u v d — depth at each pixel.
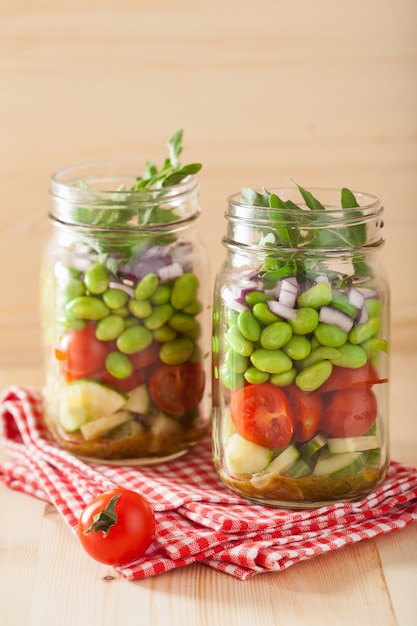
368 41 0.81
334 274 0.60
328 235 0.59
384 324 0.62
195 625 0.55
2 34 0.80
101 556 0.58
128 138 0.82
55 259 0.66
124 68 0.81
